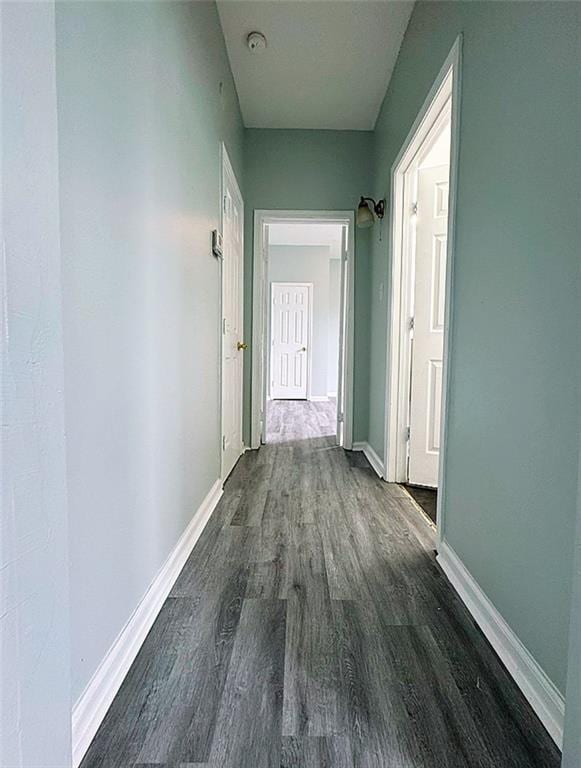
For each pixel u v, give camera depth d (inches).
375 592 66.1
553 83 43.9
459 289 69.6
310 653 52.4
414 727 42.1
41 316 25.5
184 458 76.0
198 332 85.6
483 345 60.0
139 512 54.5
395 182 119.7
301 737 40.9
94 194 41.6
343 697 45.6
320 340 331.3
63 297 36.3
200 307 87.0
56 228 27.1
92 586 42.0
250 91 134.6
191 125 77.9
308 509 101.3
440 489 76.1
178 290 70.9
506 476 52.8
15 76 22.9
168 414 66.4
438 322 115.4
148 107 55.8
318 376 332.2
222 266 111.0
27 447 24.3
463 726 42.3
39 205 25.2
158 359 61.3
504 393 53.7
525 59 49.5
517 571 49.7
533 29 47.7
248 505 103.7
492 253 57.8
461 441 67.9
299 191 158.9
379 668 50.0
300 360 332.8
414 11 99.4
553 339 43.4
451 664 50.8
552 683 42.6
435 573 72.0
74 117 37.7
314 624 58.1
